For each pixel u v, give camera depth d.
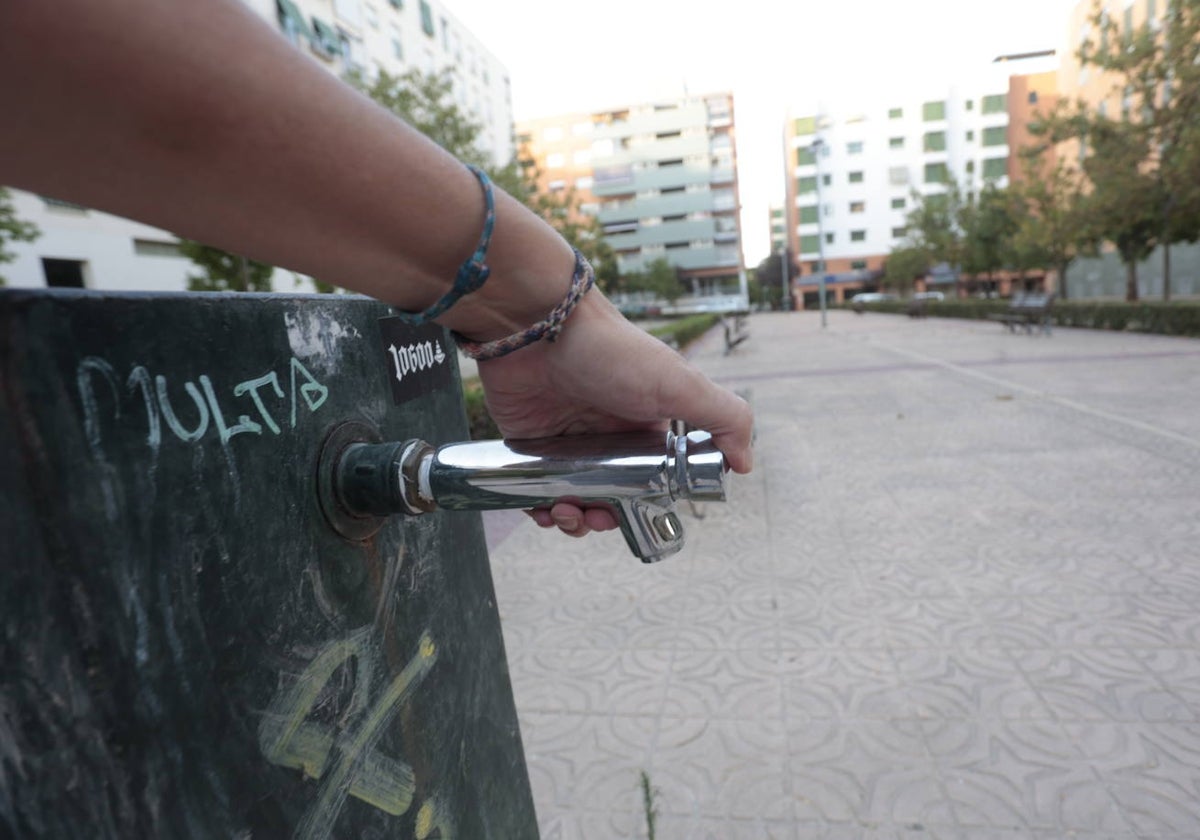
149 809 0.46
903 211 61.25
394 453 0.67
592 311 0.61
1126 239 17.83
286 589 0.60
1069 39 33.25
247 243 0.43
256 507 0.57
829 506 4.62
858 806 2.03
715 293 65.12
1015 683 2.52
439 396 0.95
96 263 14.45
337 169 0.41
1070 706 2.37
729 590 3.47
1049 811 1.96
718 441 0.68
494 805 1.02
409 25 28.70
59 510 0.41
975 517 4.21
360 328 0.75
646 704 2.59
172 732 0.48
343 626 0.68
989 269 32.88
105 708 0.43
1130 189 15.65
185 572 0.50
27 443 0.39
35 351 0.40
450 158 0.49
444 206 0.48
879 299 47.84
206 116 0.34
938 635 2.88
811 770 2.18
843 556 3.78
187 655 0.49
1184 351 10.99
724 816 2.03
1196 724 2.25
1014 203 22.91
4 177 0.34
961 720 2.35
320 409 0.66
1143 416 6.54
